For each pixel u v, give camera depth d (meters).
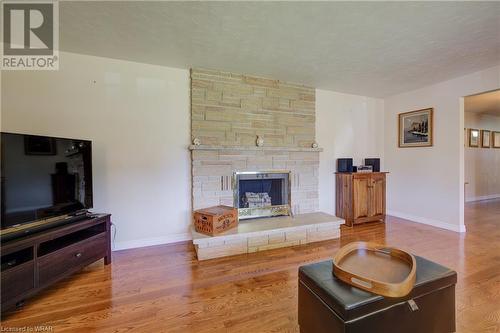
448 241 3.01
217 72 3.11
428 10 1.83
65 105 2.56
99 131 2.69
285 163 3.53
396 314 1.20
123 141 2.79
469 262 2.38
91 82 2.65
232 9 1.82
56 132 2.52
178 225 3.05
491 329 1.48
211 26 2.06
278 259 2.54
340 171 4.00
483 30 2.12
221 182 3.14
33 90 2.44
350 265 1.46
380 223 3.90
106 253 2.39
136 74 2.83
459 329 1.48
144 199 2.89
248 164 3.28
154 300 1.81
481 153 5.92
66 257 1.97
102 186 2.71
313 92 3.76
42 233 1.83
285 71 3.12
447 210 3.56
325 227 3.12
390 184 4.45
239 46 2.42
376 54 2.61
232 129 3.20
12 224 1.79
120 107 2.77
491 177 6.12
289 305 1.74
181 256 2.60
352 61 2.80
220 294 1.88
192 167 3.01
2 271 1.56
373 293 1.18
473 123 5.77
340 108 4.15
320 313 1.26
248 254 2.67
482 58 2.72
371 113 4.44
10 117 2.36
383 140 4.55
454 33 2.17
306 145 3.70
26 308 1.72
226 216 2.77
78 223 2.11
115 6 1.79
